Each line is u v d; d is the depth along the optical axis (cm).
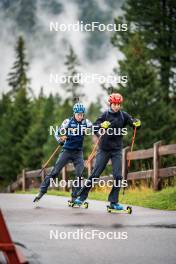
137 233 2098
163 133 6662
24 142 14825
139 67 6856
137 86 6869
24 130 15850
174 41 8756
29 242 1897
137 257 1692
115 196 2781
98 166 2920
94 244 1886
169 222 2388
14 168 15388
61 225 2286
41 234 2056
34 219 2470
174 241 1939
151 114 6738
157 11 8700
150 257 1692
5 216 2575
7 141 15638
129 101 6731
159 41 8738
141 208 2983
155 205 3138
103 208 2967
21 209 2883
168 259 1667
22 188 6900
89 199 3678
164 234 2077
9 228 2195
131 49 7081
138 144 6556
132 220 2456
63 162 3081
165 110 6825
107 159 2911
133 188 4222
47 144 13088
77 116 3098
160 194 3438
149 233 2098
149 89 6825
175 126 6869
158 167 3922
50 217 2545
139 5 8769
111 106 2855
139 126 2878
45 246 1836
